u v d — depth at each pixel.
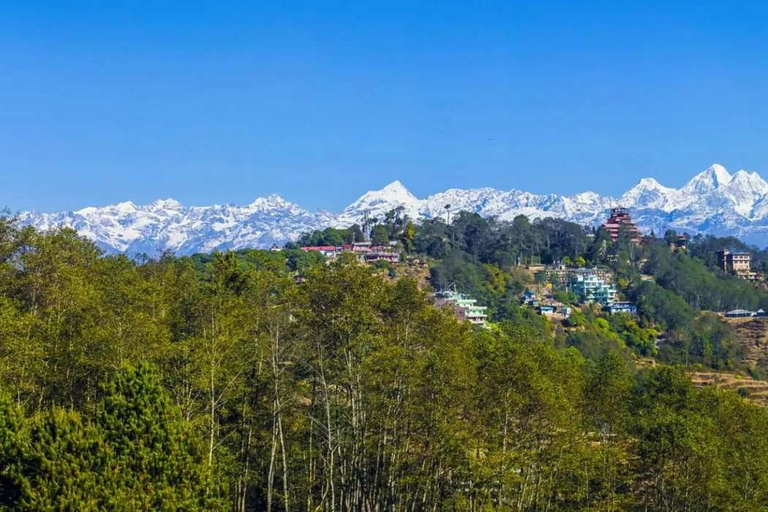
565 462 63.38
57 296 56.59
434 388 58.38
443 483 65.69
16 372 51.16
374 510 63.06
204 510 44.50
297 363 64.88
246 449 65.88
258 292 63.78
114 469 42.53
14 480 41.12
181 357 55.19
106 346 53.50
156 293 60.44
